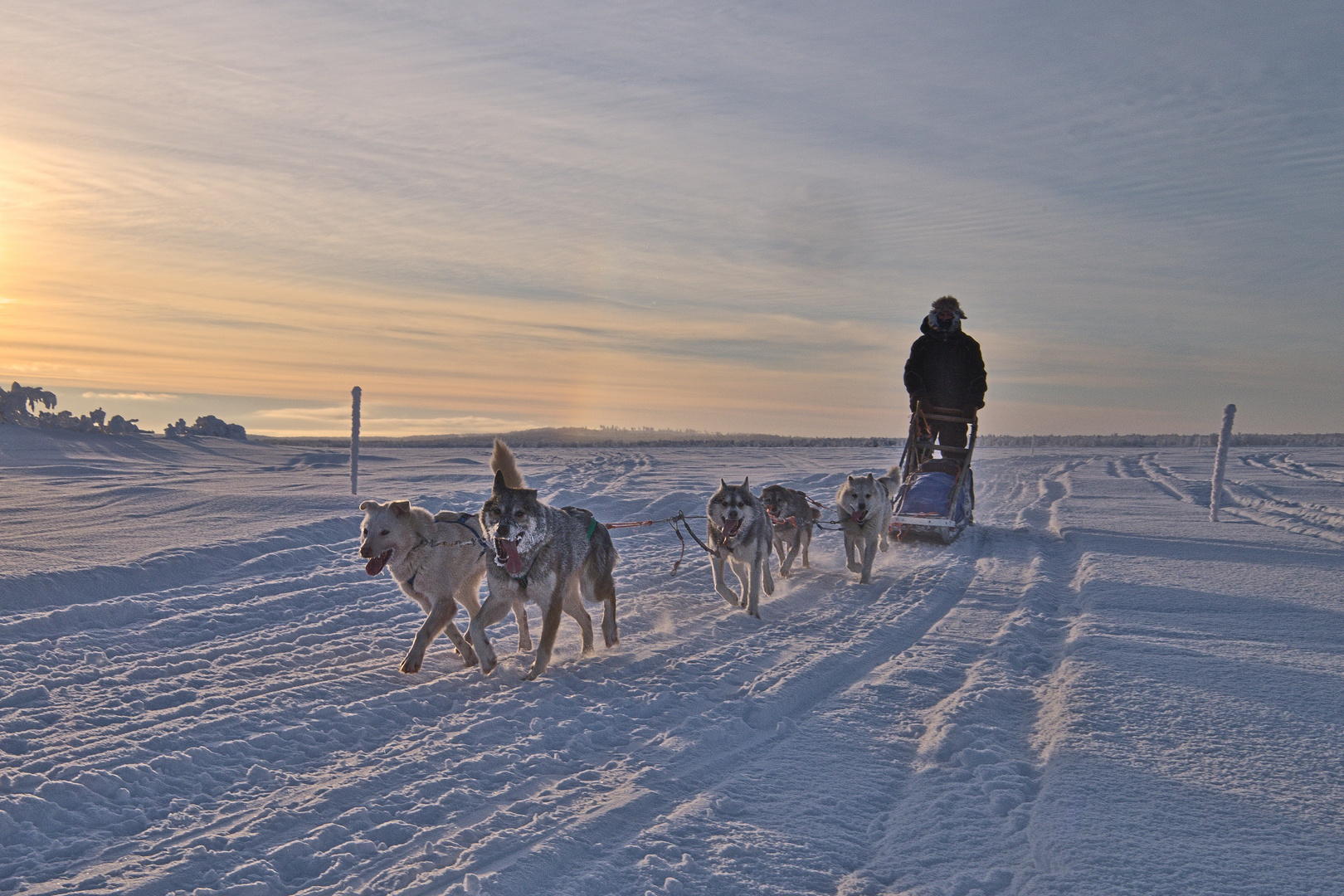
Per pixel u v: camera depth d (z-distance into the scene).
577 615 6.97
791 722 5.28
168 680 5.99
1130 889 3.21
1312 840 3.62
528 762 4.60
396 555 6.52
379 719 5.30
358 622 7.99
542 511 6.44
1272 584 9.45
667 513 16.22
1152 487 22.67
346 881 3.37
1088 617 7.88
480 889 3.26
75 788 4.09
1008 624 7.82
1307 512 16.02
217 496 15.75
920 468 14.36
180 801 4.08
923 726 5.24
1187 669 6.17
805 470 26.53
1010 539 13.77
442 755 4.72
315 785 4.31
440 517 6.88
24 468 21.38
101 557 9.75
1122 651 6.65
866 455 37.41
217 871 3.42
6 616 7.36
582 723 5.26
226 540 11.01
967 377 14.45
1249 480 23.62
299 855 3.56
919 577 10.41
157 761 4.44
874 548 10.27
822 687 6.17
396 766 4.55
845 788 4.31
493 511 6.28
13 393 31.94
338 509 14.60
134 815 3.91
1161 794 4.07
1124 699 5.47
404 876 3.40
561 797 4.16
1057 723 5.07
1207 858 3.46
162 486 17.92
